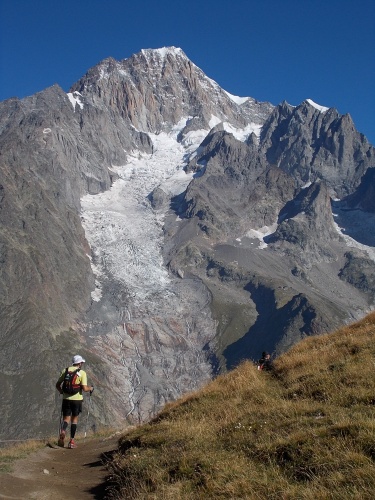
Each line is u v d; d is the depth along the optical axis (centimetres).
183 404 2205
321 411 1501
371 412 1359
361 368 1817
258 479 1144
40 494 1394
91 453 2158
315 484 1048
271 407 1686
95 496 1416
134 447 1703
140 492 1266
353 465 1083
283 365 2342
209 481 1192
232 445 1423
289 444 1267
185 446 1495
